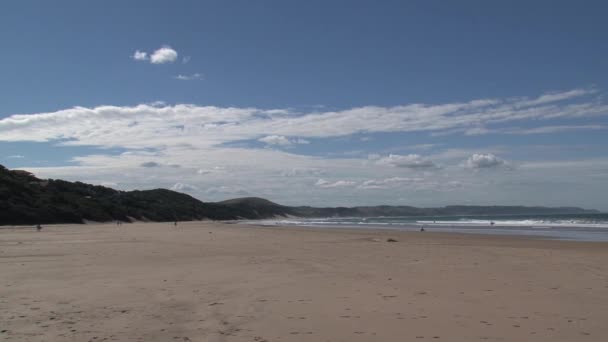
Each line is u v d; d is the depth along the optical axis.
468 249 21.33
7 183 81.31
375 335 6.72
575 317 7.70
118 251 21.19
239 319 7.68
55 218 80.62
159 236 36.41
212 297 9.59
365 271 13.61
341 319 7.66
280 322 7.47
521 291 10.10
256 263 15.84
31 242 27.91
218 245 25.22
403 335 6.70
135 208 123.31
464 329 6.99
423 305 8.71
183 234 40.25
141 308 8.53
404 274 12.94
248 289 10.53
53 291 10.31
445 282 11.42
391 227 62.19
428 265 15.04
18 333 6.80
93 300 9.28
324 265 15.18
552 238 31.41
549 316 7.78
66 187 107.88
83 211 90.31
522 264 15.07
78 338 6.54
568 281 11.43
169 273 13.29
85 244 26.14
